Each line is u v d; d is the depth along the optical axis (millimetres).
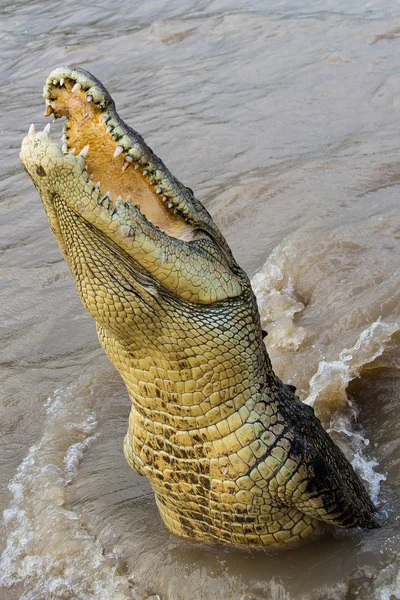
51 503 4227
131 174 3266
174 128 9086
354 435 4488
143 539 3838
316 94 9430
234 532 3520
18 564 3898
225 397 3295
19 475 4523
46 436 4824
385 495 4000
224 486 3377
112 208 2926
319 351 5055
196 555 3635
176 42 11953
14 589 3789
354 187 7020
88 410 5027
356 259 5797
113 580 3689
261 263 6215
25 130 9750
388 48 10422
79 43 12430
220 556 3598
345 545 3564
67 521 4059
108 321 3113
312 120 8812
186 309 3211
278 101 9398
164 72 10953
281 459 3350
